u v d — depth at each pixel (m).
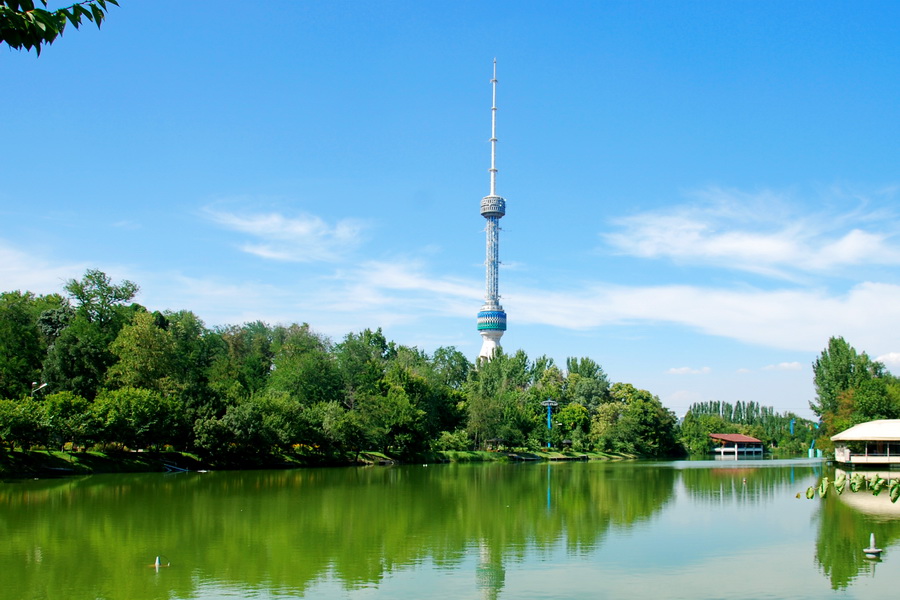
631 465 122.12
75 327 98.50
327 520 43.56
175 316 139.25
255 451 97.69
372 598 24.98
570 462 139.25
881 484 13.09
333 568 29.69
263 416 96.50
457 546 34.91
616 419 175.25
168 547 34.09
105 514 45.31
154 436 84.25
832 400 124.94
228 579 27.55
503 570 29.52
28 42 10.22
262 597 25.00
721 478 84.12
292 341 154.88
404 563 30.80
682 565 30.53
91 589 25.89
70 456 79.62
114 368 92.56
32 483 66.56
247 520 43.28
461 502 54.81
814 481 78.75
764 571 29.41
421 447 124.56
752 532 39.72
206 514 45.75
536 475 90.19
